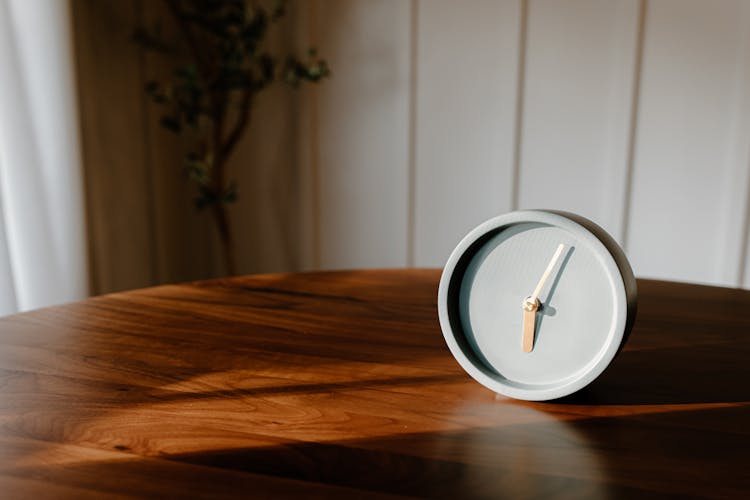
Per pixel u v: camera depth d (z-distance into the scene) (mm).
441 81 1583
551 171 1551
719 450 564
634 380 646
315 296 815
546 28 1479
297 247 1790
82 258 1215
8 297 1059
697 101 1409
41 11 1107
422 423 591
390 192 1686
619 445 568
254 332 725
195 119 1484
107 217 1463
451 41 1552
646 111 1450
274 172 1760
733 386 637
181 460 551
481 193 1616
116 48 1452
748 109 1371
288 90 1692
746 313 776
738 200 1415
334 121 1684
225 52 1463
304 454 558
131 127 1521
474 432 581
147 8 1538
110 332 723
